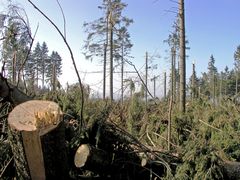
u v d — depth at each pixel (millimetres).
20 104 5070
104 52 27250
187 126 8195
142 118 8602
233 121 7816
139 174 5840
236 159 6824
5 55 7023
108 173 5699
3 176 5551
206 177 5316
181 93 11781
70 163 5637
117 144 5828
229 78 41406
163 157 5941
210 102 9805
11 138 5137
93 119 5742
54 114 4879
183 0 12711
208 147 5613
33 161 4930
